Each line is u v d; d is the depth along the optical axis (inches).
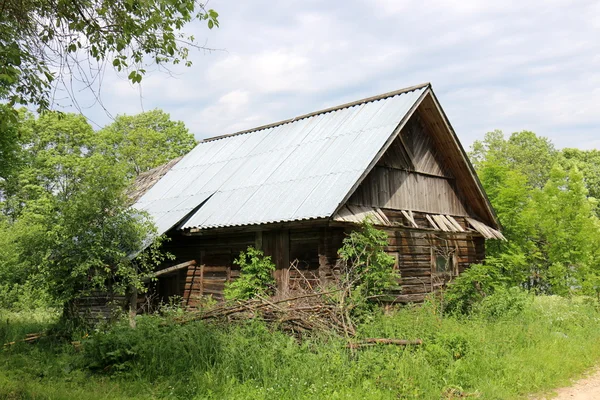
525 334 480.4
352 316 437.4
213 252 660.7
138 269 595.8
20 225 880.9
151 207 748.0
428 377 343.9
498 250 951.6
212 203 664.4
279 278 584.7
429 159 725.3
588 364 433.4
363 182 603.2
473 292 617.9
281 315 426.3
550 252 898.1
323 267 546.6
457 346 394.9
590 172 2010.3
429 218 693.9
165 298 691.4
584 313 627.8
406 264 648.4
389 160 652.1
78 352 462.9
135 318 488.7
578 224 878.4
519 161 2155.5
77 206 539.8
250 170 711.1
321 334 399.5
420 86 674.8
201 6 326.6
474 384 352.5
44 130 1467.8
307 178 605.6
